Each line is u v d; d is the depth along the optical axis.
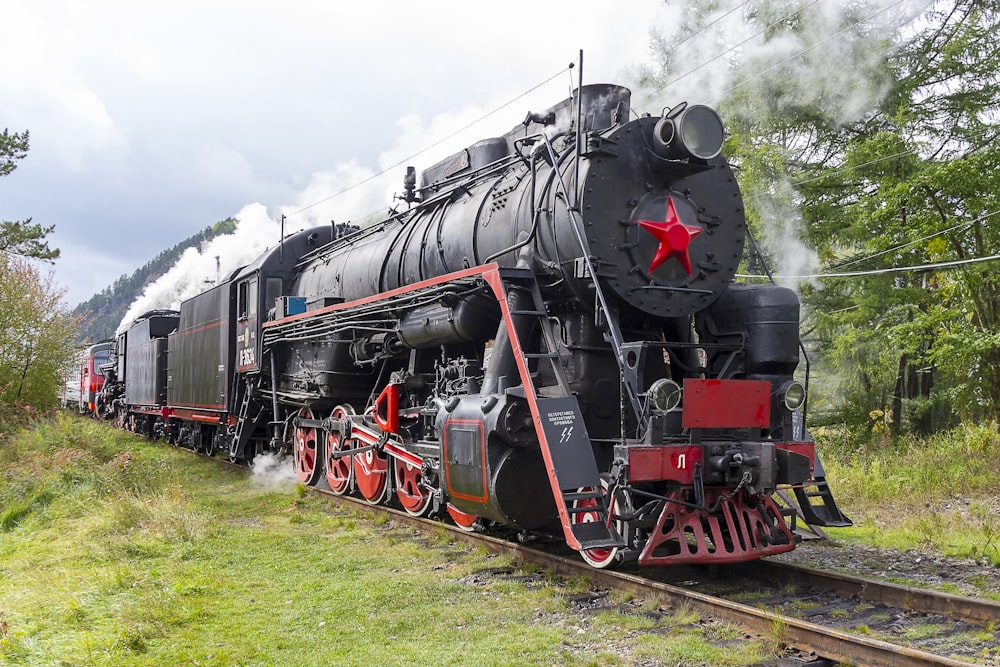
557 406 5.76
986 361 14.01
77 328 17.34
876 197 14.11
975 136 14.03
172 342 17.30
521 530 7.13
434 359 8.83
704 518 5.86
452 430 6.80
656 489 5.87
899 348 13.99
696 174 6.57
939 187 12.91
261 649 4.60
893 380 16.02
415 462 8.06
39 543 7.66
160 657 4.46
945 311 12.98
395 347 8.92
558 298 6.72
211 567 6.59
